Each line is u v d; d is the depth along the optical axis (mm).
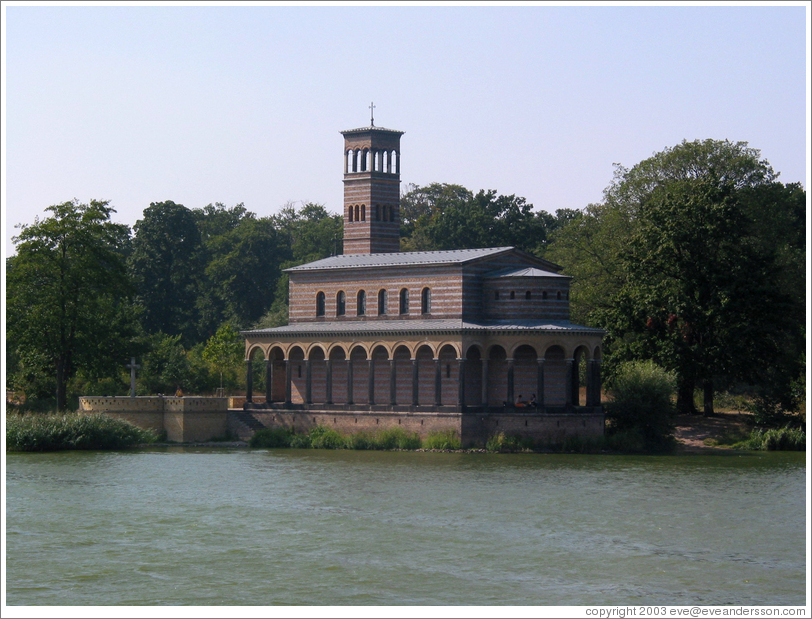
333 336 118625
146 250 198875
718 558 63500
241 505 78688
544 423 108875
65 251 126750
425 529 70750
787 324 121062
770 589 57562
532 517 74375
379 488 85625
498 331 110250
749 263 119000
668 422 113312
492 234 190250
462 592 56719
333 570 60875
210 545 66562
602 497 81812
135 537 68688
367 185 135625
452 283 115688
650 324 122062
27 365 127938
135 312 149000
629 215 144625
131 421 118875
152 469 96250
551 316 114125
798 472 95500
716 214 119062
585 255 149250
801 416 119750
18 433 109312
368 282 122062
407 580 58844
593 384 111625
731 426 121875
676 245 120812
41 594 56406
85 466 97938
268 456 106312
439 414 110312
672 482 89125
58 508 77688
